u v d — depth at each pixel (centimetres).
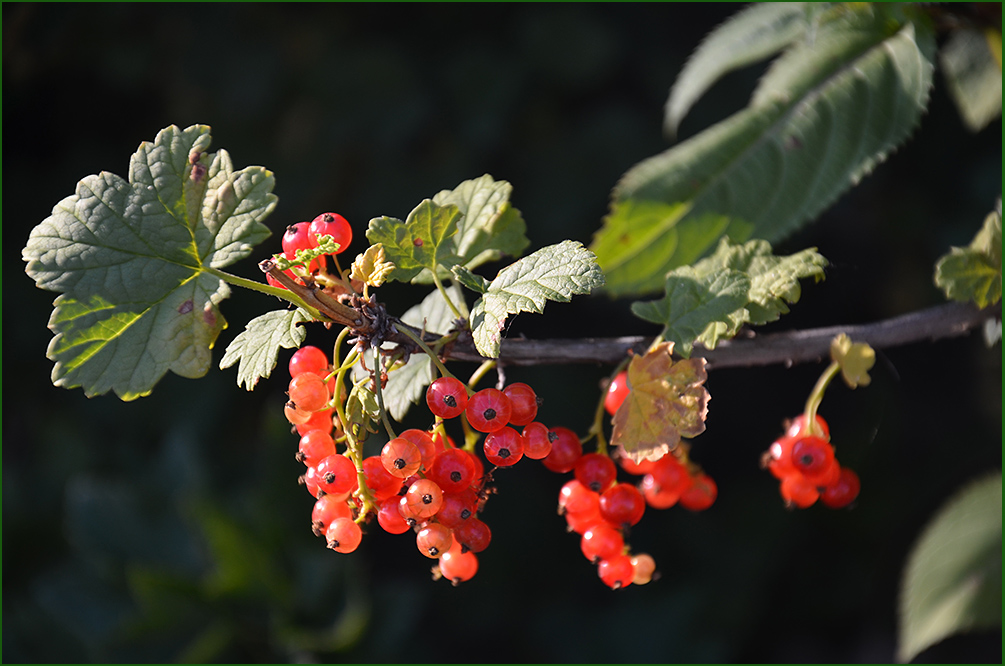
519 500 474
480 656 447
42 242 108
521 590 463
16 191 482
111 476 437
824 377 137
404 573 483
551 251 109
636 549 470
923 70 164
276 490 356
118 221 110
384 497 111
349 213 459
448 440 114
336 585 336
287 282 103
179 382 469
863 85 171
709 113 452
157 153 113
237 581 319
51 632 341
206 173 112
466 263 134
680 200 179
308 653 315
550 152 462
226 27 459
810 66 179
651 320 122
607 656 421
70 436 450
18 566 398
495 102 454
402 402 131
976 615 197
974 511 209
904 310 459
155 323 108
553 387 417
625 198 179
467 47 468
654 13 478
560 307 479
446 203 139
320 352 119
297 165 459
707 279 124
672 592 449
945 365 485
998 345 453
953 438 479
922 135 467
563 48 460
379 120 454
